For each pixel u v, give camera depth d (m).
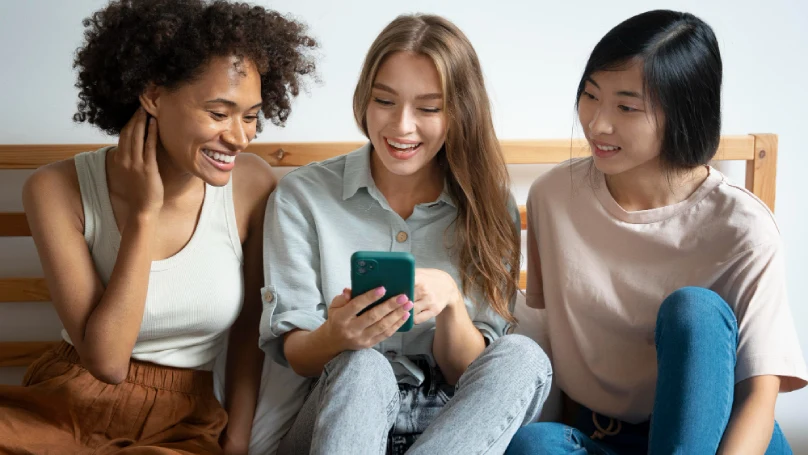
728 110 1.67
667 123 1.14
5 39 1.51
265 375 1.37
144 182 1.12
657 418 1.05
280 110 1.25
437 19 1.21
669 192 1.22
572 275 1.28
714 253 1.20
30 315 1.59
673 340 1.06
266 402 1.34
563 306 1.31
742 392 1.13
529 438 1.11
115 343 1.11
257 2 1.56
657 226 1.23
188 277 1.21
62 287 1.14
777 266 1.17
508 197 1.33
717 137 1.18
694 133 1.15
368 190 1.29
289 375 1.36
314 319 1.25
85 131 1.56
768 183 1.60
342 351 1.15
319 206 1.30
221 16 1.07
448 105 1.19
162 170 1.18
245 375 1.34
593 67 1.15
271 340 1.28
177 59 1.06
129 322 1.12
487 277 1.28
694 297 1.09
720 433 1.03
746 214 1.18
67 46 1.52
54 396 1.17
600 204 1.26
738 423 1.07
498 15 1.61
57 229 1.15
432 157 1.24
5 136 1.54
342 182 1.32
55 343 1.57
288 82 1.22
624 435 1.28
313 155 1.53
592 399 1.30
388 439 1.23
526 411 1.14
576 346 1.31
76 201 1.18
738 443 1.05
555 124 1.66
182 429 1.21
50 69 1.53
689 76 1.12
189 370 1.26
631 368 1.27
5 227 1.51
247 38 1.09
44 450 1.13
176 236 1.22
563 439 1.14
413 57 1.17
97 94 1.16
